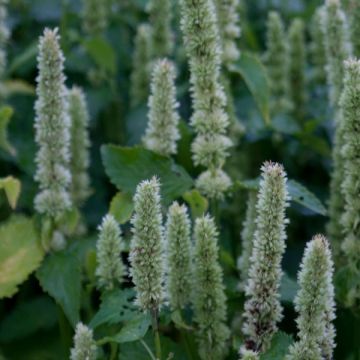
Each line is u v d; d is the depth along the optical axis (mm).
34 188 6785
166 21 7223
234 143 6293
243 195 6336
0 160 7277
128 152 5207
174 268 4543
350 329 5539
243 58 6039
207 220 4508
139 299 4234
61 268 5055
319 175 7441
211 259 4527
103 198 7297
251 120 7066
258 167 7336
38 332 6129
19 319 6191
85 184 6137
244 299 4945
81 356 4297
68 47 7922
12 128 7488
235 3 5871
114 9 8820
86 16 7941
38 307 6258
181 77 7750
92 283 5180
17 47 8484
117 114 7785
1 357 5684
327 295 4027
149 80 7258
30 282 6676
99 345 4816
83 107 6035
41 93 5129
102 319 4582
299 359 4066
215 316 4625
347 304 4977
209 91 4984
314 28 7551
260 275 4266
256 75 6023
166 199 5133
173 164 5199
